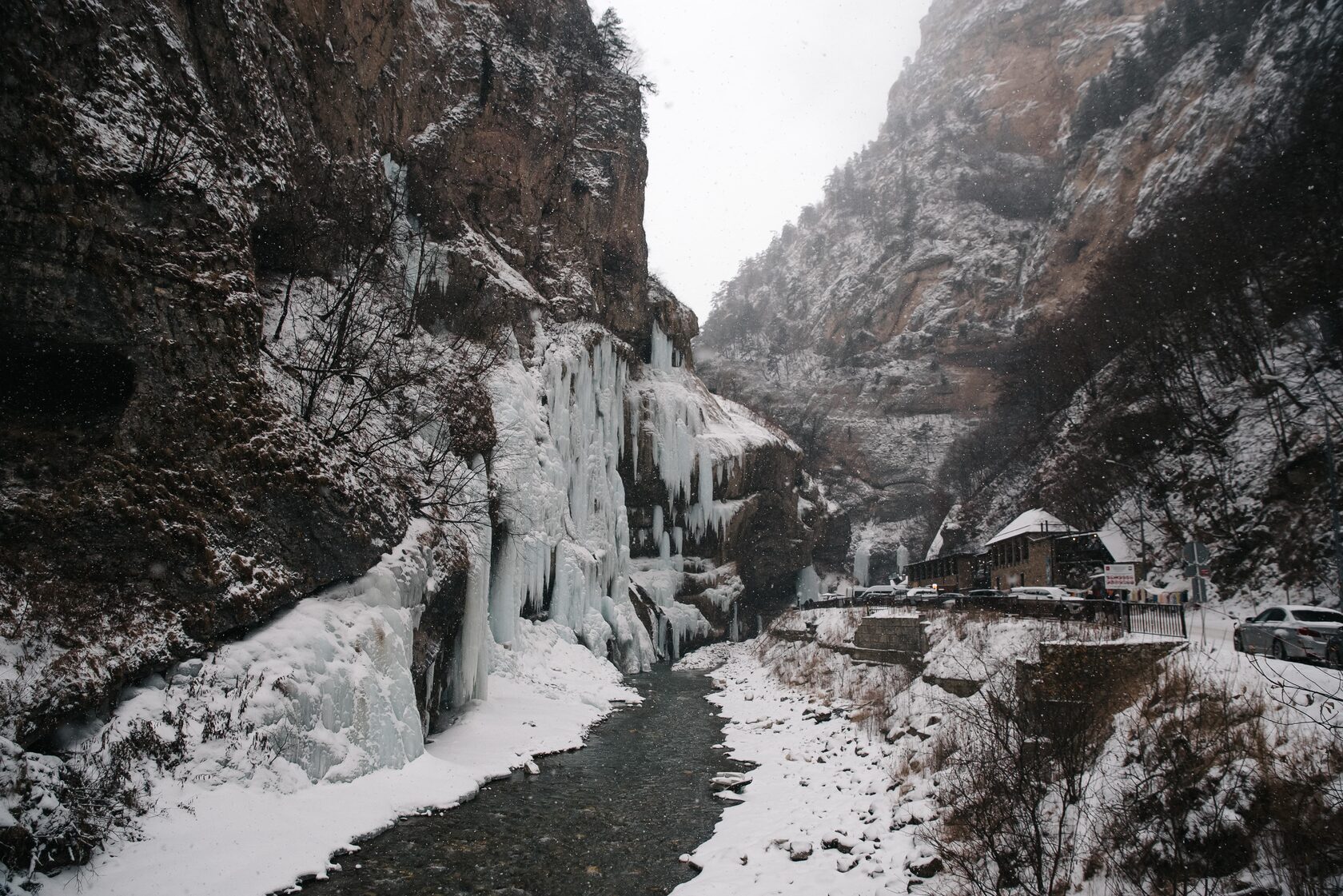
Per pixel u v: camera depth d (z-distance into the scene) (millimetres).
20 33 12719
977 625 22641
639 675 42875
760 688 34344
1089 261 122812
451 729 21672
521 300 40438
